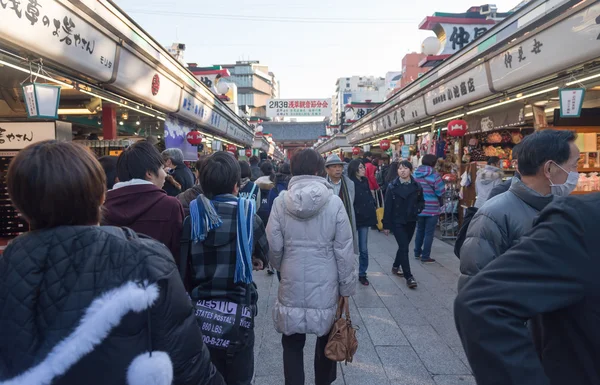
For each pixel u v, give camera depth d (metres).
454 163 8.68
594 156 5.36
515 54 4.39
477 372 0.85
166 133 6.92
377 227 8.53
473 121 7.52
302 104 38.47
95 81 4.16
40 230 0.95
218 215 1.87
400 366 2.85
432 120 8.56
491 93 5.21
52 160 0.93
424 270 5.34
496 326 0.82
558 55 3.70
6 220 4.84
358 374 2.74
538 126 5.39
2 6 2.45
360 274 4.75
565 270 0.80
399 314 3.81
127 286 0.89
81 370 0.85
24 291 0.86
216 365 1.87
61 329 0.85
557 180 1.58
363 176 4.77
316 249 2.20
